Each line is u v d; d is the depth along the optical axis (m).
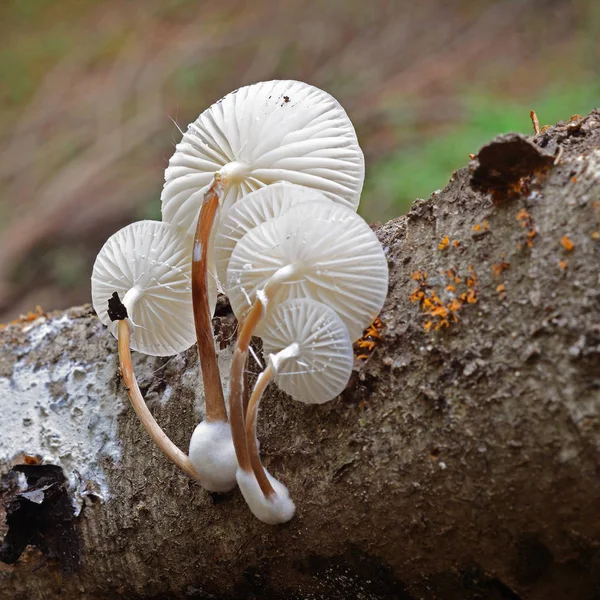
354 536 0.19
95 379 0.24
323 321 0.18
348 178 0.20
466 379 0.18
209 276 0.21
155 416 0.22
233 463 0.20
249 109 0.20
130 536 0.22
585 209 0.17
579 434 0.17
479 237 0.19
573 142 0.19
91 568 0.22
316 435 0.19
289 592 0.20
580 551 0.17
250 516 0.20
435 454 0.18
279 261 0.19
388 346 0.19
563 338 0.17
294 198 0.19
